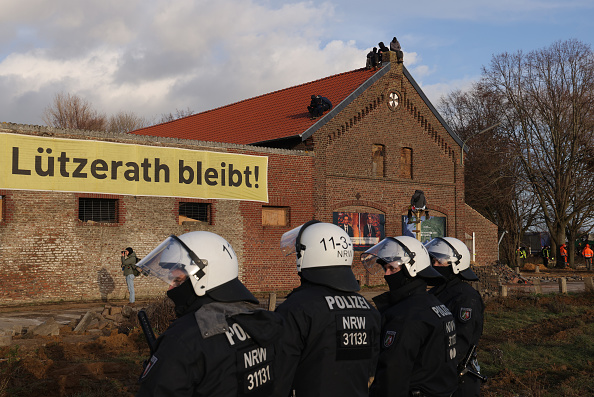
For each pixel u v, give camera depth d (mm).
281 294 23641
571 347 12938
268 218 24953
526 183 44844
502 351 12047
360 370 3531
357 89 27500
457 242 5461
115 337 11586
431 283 4918
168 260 3002
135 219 21094
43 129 19297
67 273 19562
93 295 20000
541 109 43312
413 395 4195
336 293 3586
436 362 4219
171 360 2746
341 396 3393
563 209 44094
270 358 3082
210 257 2998
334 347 3412
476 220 34375
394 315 4254
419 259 4438
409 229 29500
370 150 28125
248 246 23766
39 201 19172
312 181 25859
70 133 19812
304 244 3643
